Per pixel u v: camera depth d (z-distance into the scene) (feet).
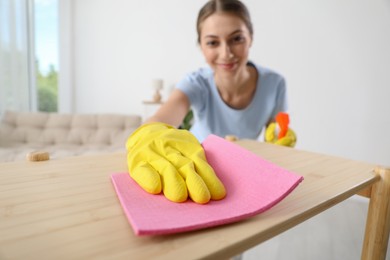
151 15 7.93
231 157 1.19
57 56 8.80
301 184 1.16
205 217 0.80
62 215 0.82
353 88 5.47
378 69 5.18
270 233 0.79
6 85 8.07
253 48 6.53
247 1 6.45
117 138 6.68
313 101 5.93
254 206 0.88
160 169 1.07
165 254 0.65
